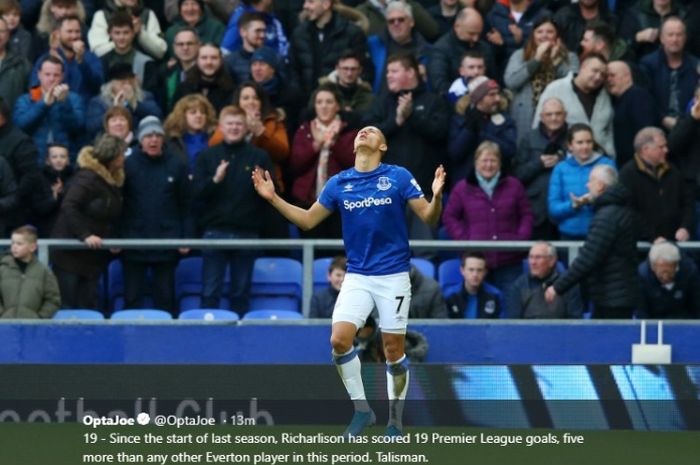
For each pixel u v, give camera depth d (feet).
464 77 172.45
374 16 188.65
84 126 171.63
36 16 190.60
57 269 159.74
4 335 151.74
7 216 164.25
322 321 152.56
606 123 170.40
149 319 154.20
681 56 179.73
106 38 182.60
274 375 143.74
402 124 166.30
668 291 159.12
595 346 153.17
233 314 158.61
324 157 165.37
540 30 172.76
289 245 157.17
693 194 165.89
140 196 162.09
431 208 113.50
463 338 153.17
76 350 152.15
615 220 153.07
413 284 156.25
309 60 179.22
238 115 159.84
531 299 157.17
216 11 189.47
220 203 161.68
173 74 177.68
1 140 162.20
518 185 164.25
